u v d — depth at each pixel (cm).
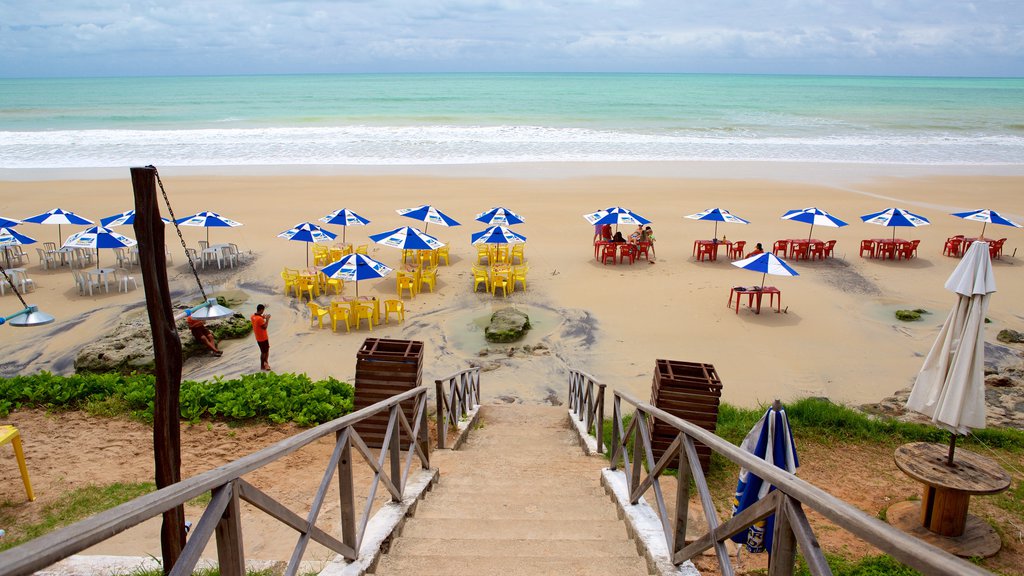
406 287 1773
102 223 1944
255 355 1400
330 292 1797
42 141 4319
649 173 3478
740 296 1789
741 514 310
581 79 18925
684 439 402
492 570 446
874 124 5853
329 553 518
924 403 684
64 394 924
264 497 297
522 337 1520
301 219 2498
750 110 7088
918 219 2070
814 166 3778
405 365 779
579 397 1038
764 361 1393
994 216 2112
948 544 645
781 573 272
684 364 815
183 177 3222
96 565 475
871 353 1435
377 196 2870
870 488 768
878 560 579
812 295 1802
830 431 913
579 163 3759
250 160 3756
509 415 1134
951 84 18025
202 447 812
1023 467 821
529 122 5641
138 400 920
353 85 13525
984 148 4534
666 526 443
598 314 1659
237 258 2041
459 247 2247
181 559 231
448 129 5044
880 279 1942
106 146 4153
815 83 16262
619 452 678
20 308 1609
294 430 877
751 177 3409
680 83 15388
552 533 542
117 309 1619
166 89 12000
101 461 754
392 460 555
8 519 618
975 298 637
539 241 2302
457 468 775
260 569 471
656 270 2012
